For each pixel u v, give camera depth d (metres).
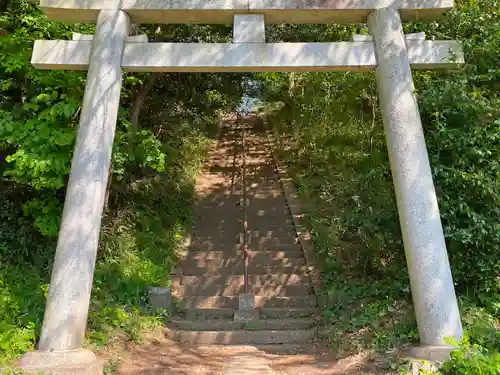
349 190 7.03
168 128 9.68
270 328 5.64
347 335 4.95
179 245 7.64
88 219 4.36
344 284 5.96
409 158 4.52
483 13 5.41
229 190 9.91
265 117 14.96
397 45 4.81
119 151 5.94
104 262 6.18
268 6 4.86
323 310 5.88
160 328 5.48
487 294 4.90
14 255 5.75
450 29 5.56
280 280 6.89
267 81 10.84
